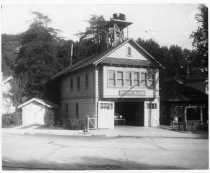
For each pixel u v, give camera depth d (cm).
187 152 1702
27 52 4334
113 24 3594
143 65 3017
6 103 3797
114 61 2914
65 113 3738
